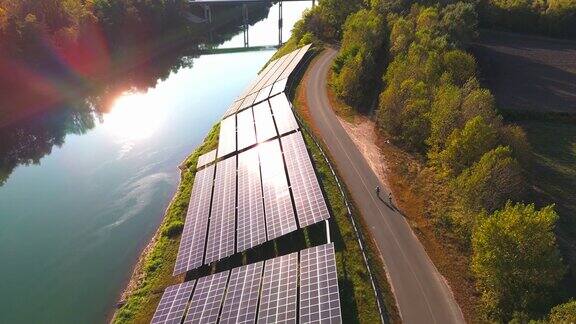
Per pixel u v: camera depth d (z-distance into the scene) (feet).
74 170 345.10
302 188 234.99
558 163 273.33
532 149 290.35
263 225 219.61
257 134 321.32
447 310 174.50
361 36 435.53
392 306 177.88
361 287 185.37
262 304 171.94
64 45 508.12
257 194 247.70
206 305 181.98
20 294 224.33
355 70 367.25
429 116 280.51
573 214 225.76
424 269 194.90
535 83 388.78
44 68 483.92
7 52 441.68
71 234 268.21
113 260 244.63
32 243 261.03
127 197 303.07
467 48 460.14
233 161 294.46
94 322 206.18
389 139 305.12
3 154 380.58
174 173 330.54
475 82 296.10
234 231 224.33
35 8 499.92
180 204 278.26
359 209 237.04
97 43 558.15
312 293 168.04
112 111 456.86
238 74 579.48
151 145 380.78
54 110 453.58
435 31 406.41
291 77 418.92
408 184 255.09
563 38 515.91
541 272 162.09
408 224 223.10
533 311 162.81
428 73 319.68
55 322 207.51
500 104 350.23
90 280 231.09
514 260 164.04
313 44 524.52
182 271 212.23
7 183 333.62
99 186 319.27
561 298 172.14
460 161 241.35
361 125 331.36
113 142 390.42
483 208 197.88
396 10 514.68
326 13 559.79
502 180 208.13
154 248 244.42
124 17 611.47
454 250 203.41
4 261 246.68
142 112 454.40
